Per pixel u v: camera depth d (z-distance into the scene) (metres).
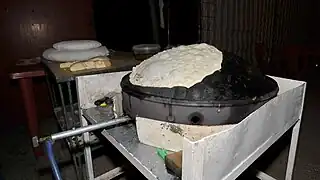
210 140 0.63
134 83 0.94
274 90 0.92
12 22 2.47
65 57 1.66
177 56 0.95
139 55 1.73
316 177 1.77
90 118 1.14
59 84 1.49
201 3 2.22
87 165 1.42
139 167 0.81
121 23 2.48
